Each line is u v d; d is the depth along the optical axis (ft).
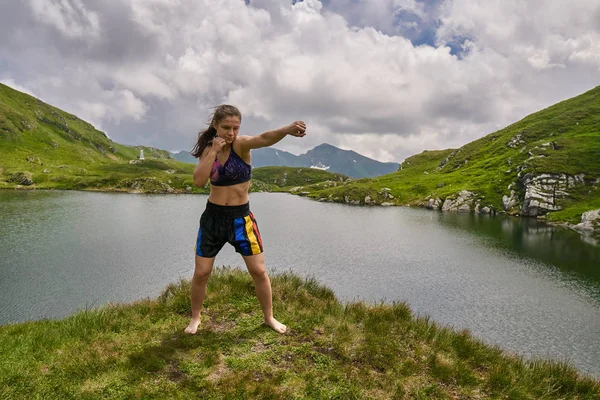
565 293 99.96
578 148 304.30
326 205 350.43
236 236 16.07
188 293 22.70
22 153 559.38
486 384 15.39
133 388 13.20
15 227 173.37
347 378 14.60
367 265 127.24
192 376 14.14
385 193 383.65
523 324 80.64
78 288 95.71
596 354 67.46
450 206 307.58
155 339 17.16
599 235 179.32
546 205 246.88
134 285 98.89
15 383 13.25
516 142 409.49
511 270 121.39
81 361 14.83
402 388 14.29
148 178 443.73
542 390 15.87
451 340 19.65
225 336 17.54
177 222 204.03
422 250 150.92
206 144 15.55
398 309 23.67
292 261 131.44
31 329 20.43
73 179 451.94
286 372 14.67
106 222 196.95
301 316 20.20
